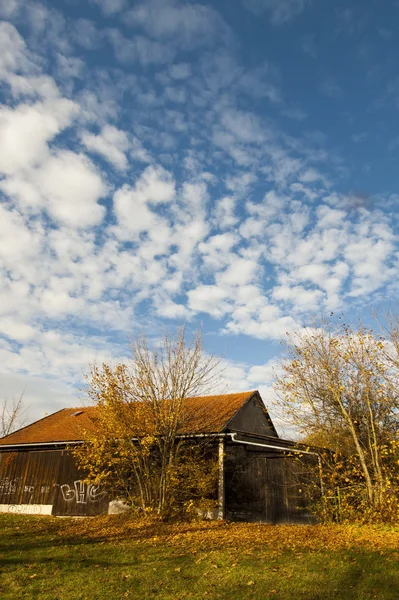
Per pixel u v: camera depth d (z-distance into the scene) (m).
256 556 9.34
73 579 7.99
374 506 13.67
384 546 9.90
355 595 6.55
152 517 14.91
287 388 16.20
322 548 9.96
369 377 15.12
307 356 16.19
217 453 16.36
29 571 8.63
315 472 15.57
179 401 16.38
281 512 15.82
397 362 14.97
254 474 16.64
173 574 8.18
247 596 6.72
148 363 16.78
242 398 20.06
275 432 22.36
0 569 8.81
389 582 7.09
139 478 15.84
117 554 10.09
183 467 15.84
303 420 15.96
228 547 10.45
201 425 16.84
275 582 7.35
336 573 7.73
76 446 17.80
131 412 16.09
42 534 13.52
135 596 6.96
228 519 15.84
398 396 14.81
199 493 15.77
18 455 20.91
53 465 19.67
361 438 15.20
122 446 15.74
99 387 16.33
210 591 7.06
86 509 17.86
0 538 12.82
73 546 11.27
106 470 17.17
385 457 14.40
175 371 16.75
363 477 14.74
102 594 7.11
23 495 19.81
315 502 15.55
